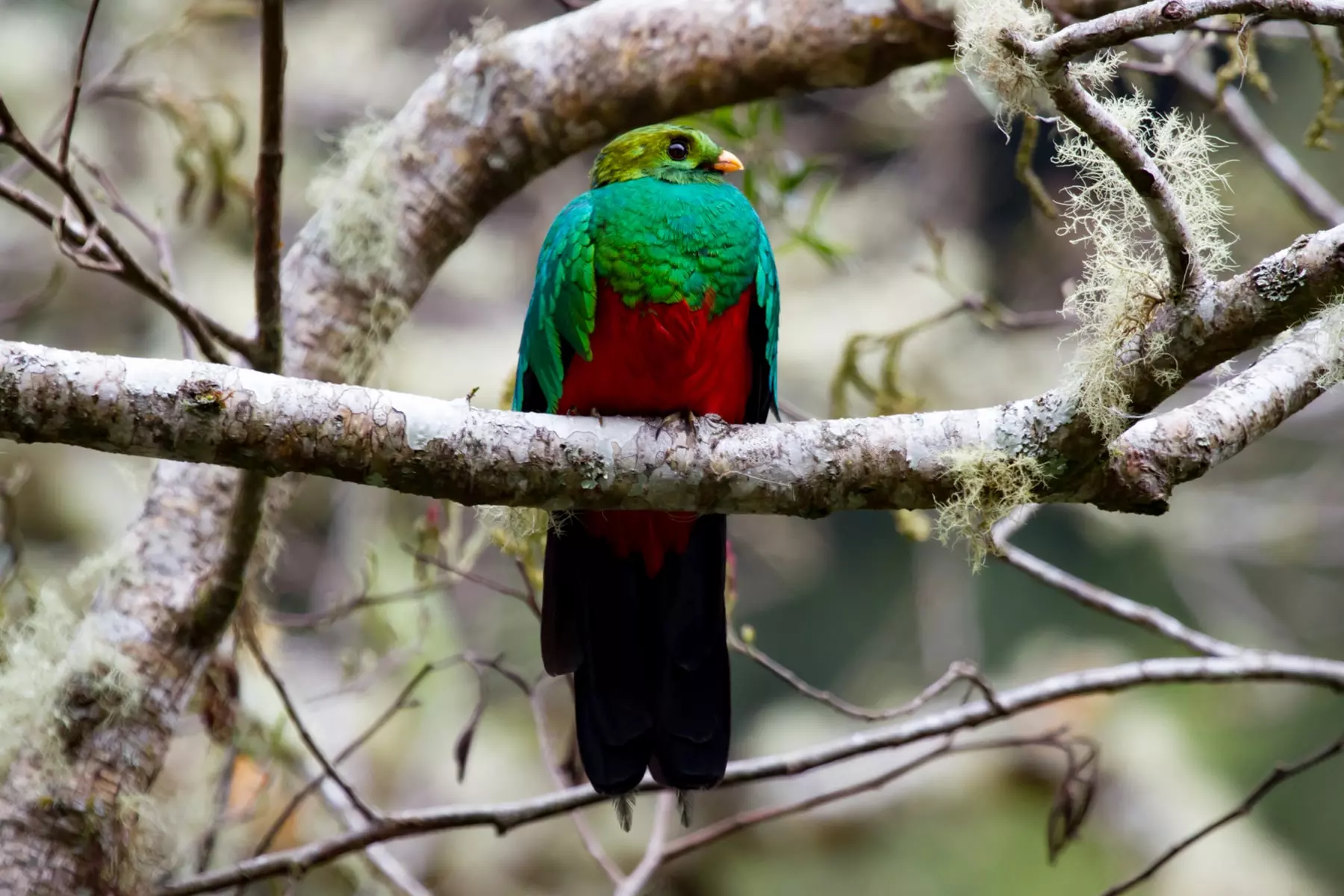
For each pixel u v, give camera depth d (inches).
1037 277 808.3
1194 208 241.8
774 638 926.4
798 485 265.3
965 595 768.9
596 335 313.3
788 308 758.5
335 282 360.2
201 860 340.8
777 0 377.4
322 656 611.8
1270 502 752.3
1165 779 648.4
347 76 829.8
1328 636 840.9
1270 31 441.7
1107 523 762.8
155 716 321.4
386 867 385.7
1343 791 781.3
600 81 377.4
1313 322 249.1
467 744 324.8
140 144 743.7
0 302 711.7
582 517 306.2
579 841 601.3
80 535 642.8
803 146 834.8
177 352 707.4
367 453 250.7
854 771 652.7
